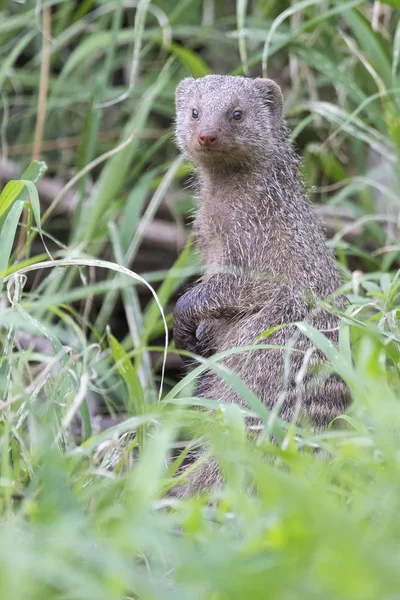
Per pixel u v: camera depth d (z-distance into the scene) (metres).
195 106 9.43
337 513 4.18
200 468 7.88
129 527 4.37
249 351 7.82
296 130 10.41
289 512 4.17
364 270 12.68
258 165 9.14
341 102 12.16
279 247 8.88
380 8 12.15
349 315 7.34
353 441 5.53
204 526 4.80
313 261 8.82
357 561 3.58
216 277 8.82
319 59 11.12
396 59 10.11
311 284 8.71
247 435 7.88
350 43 10.95
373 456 5.55
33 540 4.23
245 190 9.13
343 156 12.95
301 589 3.52
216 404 6.12
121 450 6.34
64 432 6.56
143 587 4.00
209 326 9.19
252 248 8.99
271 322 8.49
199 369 6.53
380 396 5.76
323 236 9.19
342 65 12.15
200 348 9.19
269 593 3.53
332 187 11.73
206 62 14.64
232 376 6.14
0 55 13.51
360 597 3.47
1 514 5.50
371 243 13.00
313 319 8.41
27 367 7.78
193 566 3.79
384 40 11.19
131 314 9.96
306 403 8.06
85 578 3.87
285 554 3.85
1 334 8.33
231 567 3.74
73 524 4.38
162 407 6.47
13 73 12.79
